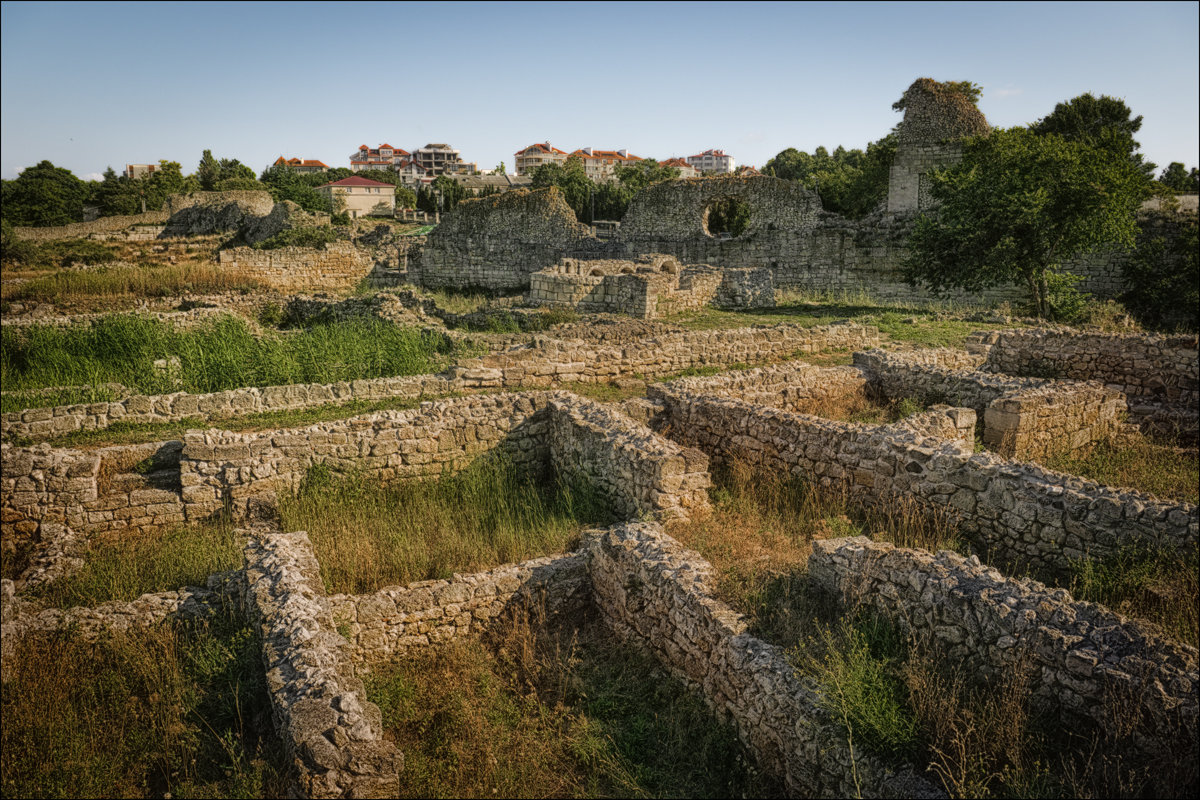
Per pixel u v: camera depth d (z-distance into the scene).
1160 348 13.89
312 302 25.80
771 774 4.93
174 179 89.44
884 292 30.27
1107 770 4.06
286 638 5.44
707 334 16.20
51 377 16.06
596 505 9.70
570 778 5.13
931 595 5.29
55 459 8.96
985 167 22.62
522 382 13.97
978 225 21.91
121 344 17.78
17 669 5.61
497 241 36.59
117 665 5.87
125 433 11.10
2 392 14.04
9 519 8.84
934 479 8.26
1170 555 6.49
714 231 45.94
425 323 21.02
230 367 14.44
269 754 4.84
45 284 28.83
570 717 5.70
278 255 35.97
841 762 4.41
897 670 4.95
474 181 133.62
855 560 6.01
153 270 32.56
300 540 7.38
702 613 5.76
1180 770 3.89
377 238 44.09
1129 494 7.10
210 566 7.83
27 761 4.87
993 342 17.05
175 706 5.33
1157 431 12.53
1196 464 10.78
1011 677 4.73
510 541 8.44
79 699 5.48
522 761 5.18
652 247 35.53
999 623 4.86
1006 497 7.61
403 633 6.55
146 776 4.88
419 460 10.73
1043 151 21.08
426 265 37.84
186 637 6.21
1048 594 5.01
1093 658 4.38
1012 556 7.59
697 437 11.43
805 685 4.84
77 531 9.01
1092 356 14.80
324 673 5.00
